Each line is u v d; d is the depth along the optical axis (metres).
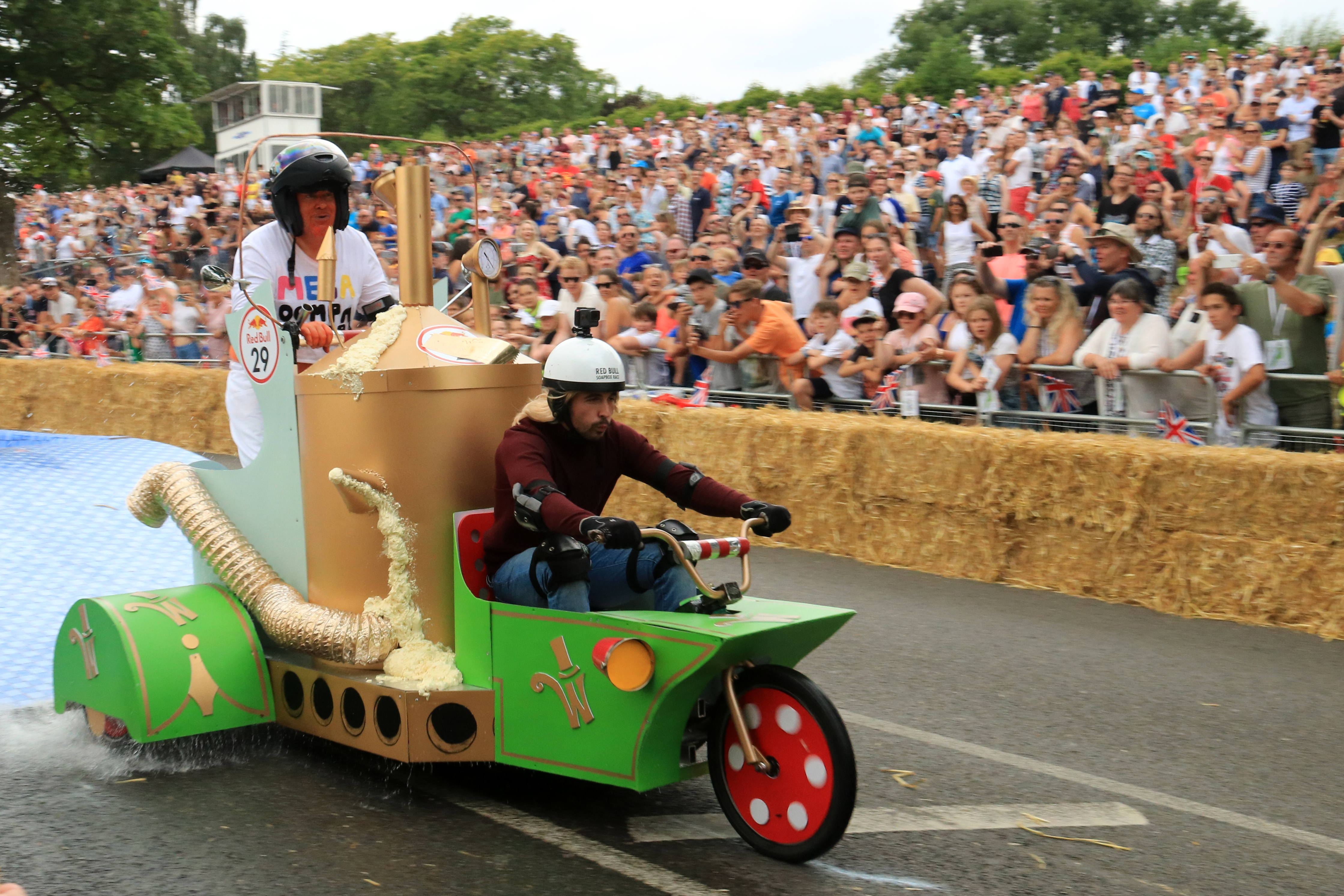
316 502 3.89
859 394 8.17
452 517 3.71
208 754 4.09
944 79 27.59
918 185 11.70
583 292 9.32
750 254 9.41
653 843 3.40
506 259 12.44
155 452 9.10
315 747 4.18
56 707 4.19
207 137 50.25
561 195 15.34
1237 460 5.89
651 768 3.25
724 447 7.93
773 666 3.25
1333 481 5.64
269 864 3.22
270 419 4.04
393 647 3.73
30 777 3.86
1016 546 6.78
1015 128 12.56
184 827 3.46
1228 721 4.57
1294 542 5.80
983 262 7.97
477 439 3.76
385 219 15.72
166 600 4.04
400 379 3.67
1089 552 6.48
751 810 3.33
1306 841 3.51
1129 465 6.21
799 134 16.44
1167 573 6.18
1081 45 41.31
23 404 12.84
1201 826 3.61
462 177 19.69
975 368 7.48
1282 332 6.46
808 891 3.10
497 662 3.55
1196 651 5.50
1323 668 5.22
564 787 3.84
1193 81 15.78
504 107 55.84
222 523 4.19
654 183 14.28
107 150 28.52
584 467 3.70
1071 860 3.35
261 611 3.98
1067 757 4.18
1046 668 5.23
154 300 13.65
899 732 4.42
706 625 3.13
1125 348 6.92
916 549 7.16
